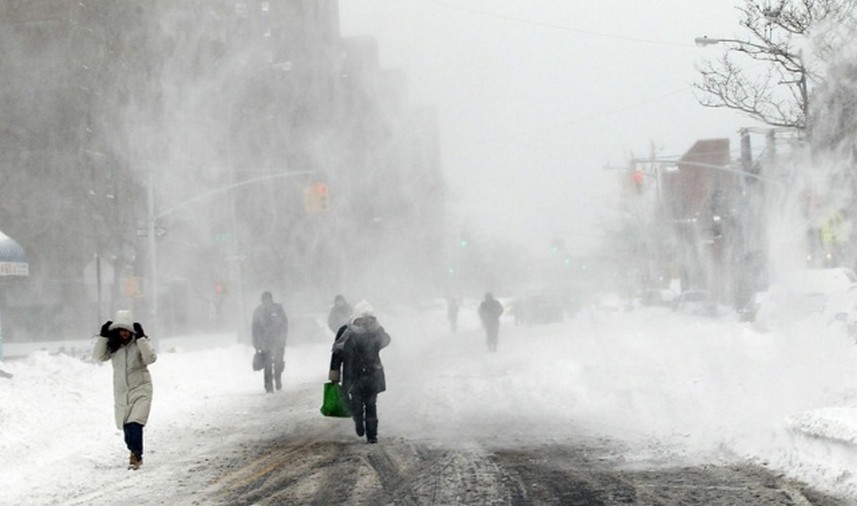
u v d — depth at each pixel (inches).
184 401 1050.1
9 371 988.6
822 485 475.5
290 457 638.5
